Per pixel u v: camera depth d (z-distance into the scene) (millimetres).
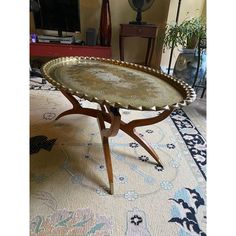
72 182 1259
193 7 2918
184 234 1034
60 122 1837
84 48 2828
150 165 1451
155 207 1154
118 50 3422
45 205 1103
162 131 1851
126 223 1058
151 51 3076
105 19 2840
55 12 2719
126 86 1349
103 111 1611
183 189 1283
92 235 991
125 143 1644
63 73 1456
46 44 2768
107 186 1254
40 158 1414
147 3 2803
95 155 1494
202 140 1769
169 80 1496
